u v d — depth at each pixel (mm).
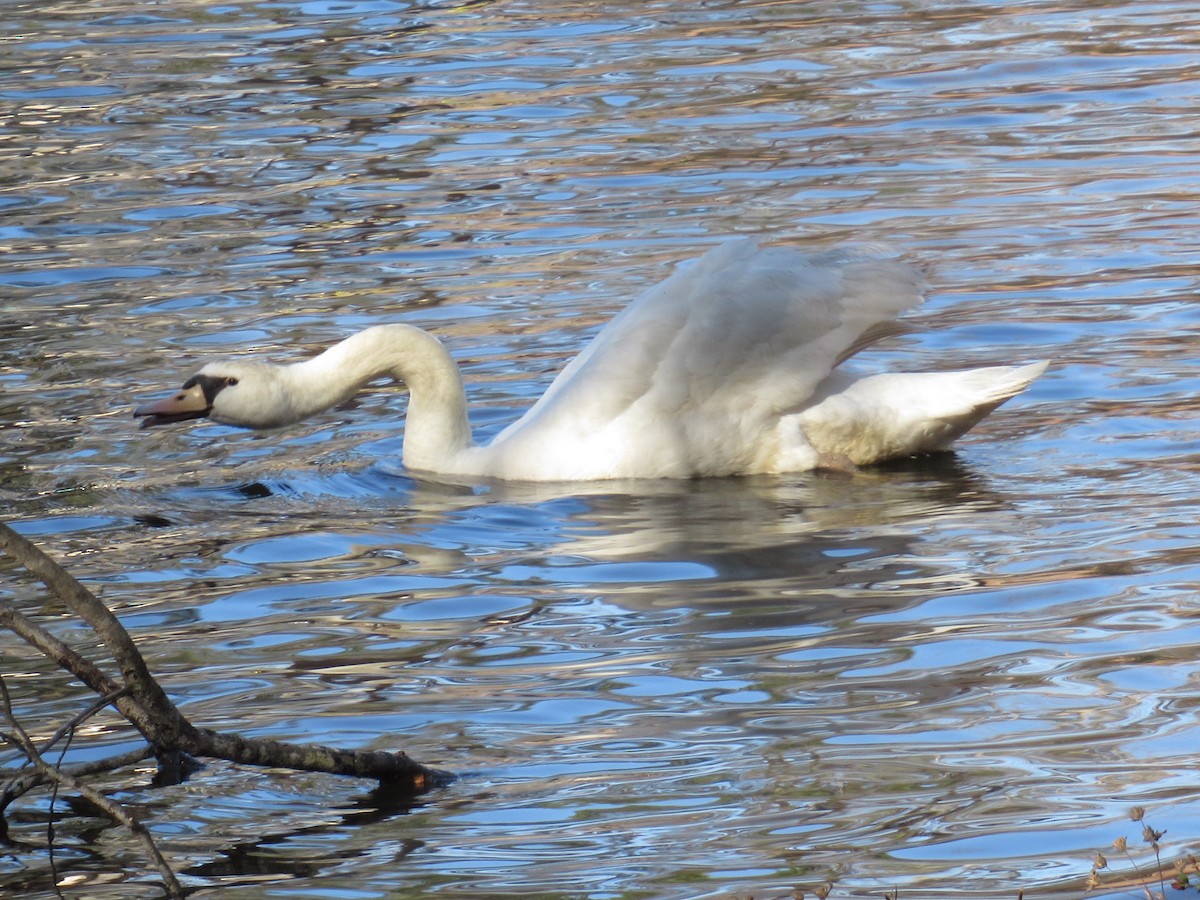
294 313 17094
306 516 12383
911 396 13211
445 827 7609
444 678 9312
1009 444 13242
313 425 14781
